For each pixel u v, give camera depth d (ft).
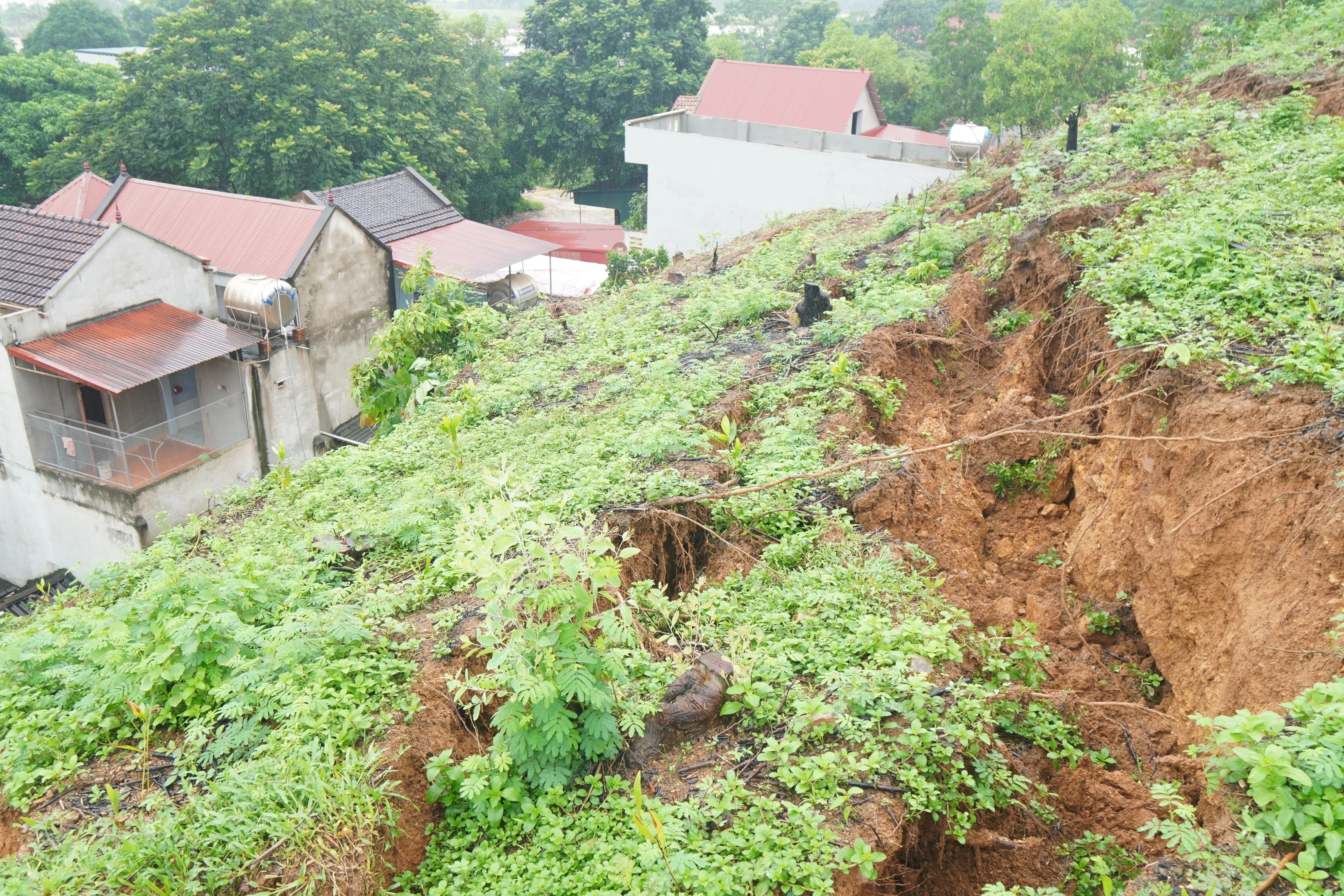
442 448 36.83
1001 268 41.29
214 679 23.45
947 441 33.91
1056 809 22.27
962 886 20.44
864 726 19.71
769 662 21.71
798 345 37.91
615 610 22.41
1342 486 21.16
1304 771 15.79
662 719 20.81
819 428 31.86
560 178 184.96
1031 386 36.06
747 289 44.75
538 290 101.81
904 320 38.37
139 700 22.95
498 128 172.86
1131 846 21.01
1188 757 22.24
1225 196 37.65
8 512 68.95
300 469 39.09
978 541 32.14
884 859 16.67
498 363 46.85
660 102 169.78
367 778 19.65
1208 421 25.84
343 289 81.15
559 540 21.95
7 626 32.58
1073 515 31.94
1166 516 26.55
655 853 17.12
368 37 147.54
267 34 137.08
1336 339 25.25
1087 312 34.60
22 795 21.25
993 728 22.00
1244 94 55.93
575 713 21.08
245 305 72.90
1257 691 20.80
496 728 22.61
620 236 144.56
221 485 70.38
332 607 25.16
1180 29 80.38
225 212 83.51
